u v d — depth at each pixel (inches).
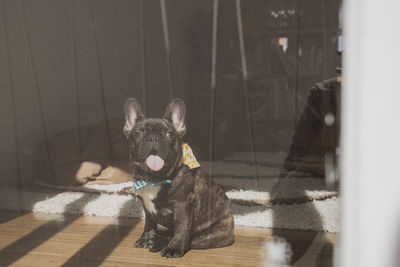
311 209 45.8
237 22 53.0
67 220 54.5
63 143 60.7
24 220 55.1
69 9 59.7
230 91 52.4
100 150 58.0
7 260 46.4
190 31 54.2
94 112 59.6
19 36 63.9
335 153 49.4
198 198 46.9
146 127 44.9
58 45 61.5
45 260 45.8
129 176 55.8
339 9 48.8
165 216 46.8
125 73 56.2
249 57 52.7
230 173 49.6
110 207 54.3
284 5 51.4
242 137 51.7
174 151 45.4
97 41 58.5
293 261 43.6
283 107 51.7
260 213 46.9
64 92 61.8
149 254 46.1
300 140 50.8
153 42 55.1
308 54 50.9
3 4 63.4
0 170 64.2
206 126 51.8
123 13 56.2
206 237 46.6
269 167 49.3
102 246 47.4
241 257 44.6
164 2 54.8
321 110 50.1
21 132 64.3
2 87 64.8
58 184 59.2
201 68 53.4
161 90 53.8
